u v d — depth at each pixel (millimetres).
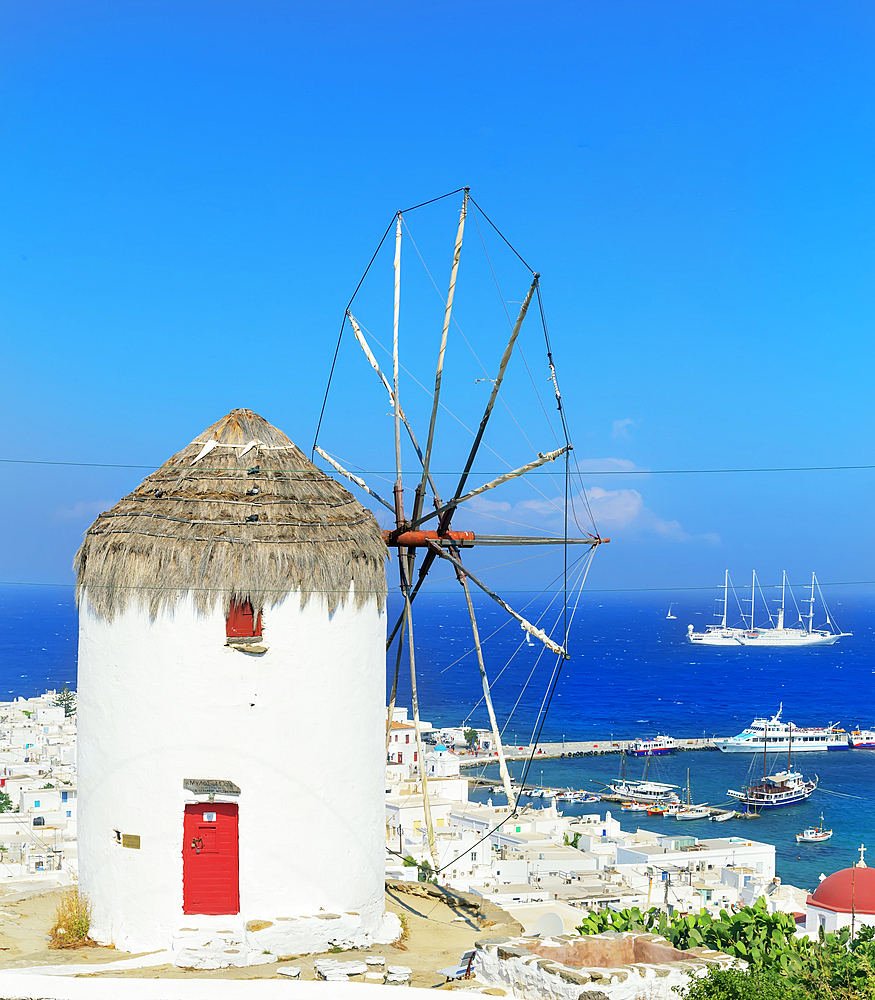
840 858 113625
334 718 17156
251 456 18141
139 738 16547
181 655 16406
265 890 16406
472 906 20922
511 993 13695
